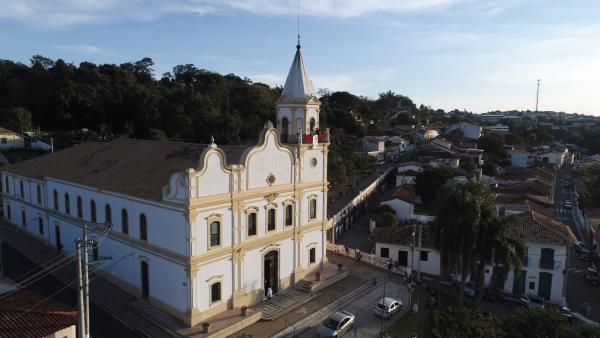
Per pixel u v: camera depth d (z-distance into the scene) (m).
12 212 54.72
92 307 33.47
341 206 64.06
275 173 35.75
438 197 35.66
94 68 107.75
